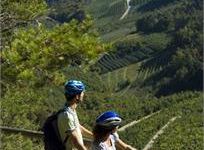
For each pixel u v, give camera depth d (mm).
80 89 7590
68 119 7484
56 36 18719
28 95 22750
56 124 7535
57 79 19672
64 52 18812
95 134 7023
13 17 20297
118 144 7227
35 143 17469
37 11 20828
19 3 20578
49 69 19172
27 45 17797
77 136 7473
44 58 18359
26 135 13500
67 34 18969
